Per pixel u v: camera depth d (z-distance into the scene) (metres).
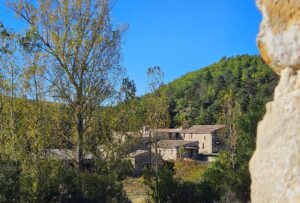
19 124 22.02
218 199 24.47
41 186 21.47
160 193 25.17
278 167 1.91
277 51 2.02
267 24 2.06
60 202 22.16
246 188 23.64
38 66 22.98
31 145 21.97
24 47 22.25
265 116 2.17
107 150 27.02
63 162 24.58
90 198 23.66
